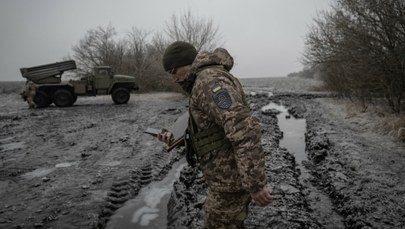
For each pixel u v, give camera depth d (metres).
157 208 3.79
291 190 3.94
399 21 8.25
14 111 12.95
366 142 6.46
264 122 8.73
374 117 8.81
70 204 3.84
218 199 1.81
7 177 4.92
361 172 4.63
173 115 11.06
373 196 3.77
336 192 3.97
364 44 9.09
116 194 4.13
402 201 3.65
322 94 17.42
